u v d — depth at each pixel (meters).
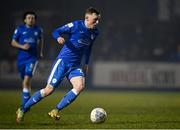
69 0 94.56
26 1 94.56
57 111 29.19
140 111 43.22
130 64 87.88
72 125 29.66
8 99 59.66
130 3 93.94
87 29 29.88
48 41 91.19
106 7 94.06
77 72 29.73
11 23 93.31
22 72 42.62
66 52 29.88
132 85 87.44
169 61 88.69
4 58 89.25
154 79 87.44
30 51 42.19
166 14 92.69
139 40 92.25
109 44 92.31
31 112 40.72
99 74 88.19
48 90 29.73
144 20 93.38
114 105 51.59
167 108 47.47
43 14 94.25
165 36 91.88
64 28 29.70
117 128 28.19
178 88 87.12
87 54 31.08
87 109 45.28
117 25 93.44
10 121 32.50
